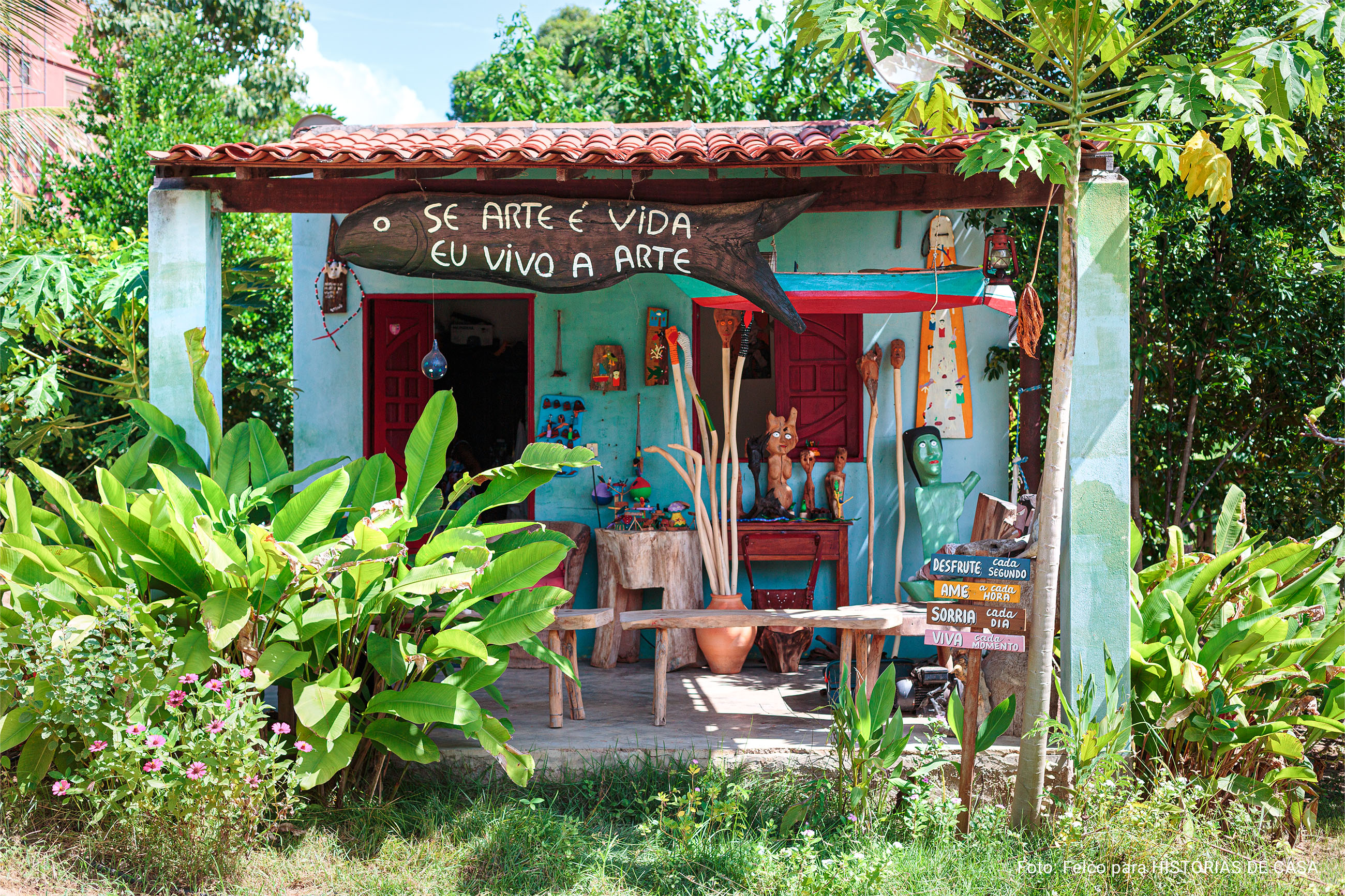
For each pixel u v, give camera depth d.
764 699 5.72
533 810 4.25
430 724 4.90
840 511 6.82
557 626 4.93
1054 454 3.99
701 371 9.41
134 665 3.88
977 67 7.39
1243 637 4.31
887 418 7.04
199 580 4.16
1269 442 7.77
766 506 6.80
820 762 4.62
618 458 7.12
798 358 7.12
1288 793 4.37
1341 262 6.61
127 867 3.71
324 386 7.16
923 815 4.04
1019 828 4.14
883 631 4.96
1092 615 4.52
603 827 4.23
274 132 16.45
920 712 5.32
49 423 7.50
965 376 6.99
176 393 4.92
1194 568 4.80
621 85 14.40
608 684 6.15
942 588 4.17
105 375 8.82
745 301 5.65
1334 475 7.36
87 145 10.95
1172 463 7.73
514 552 4.32
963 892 3.64
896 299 5.54
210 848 3.71
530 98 14.98
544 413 7.10
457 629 4.05
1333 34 3.32
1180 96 3.41
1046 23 3.78
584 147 5.02
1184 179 3.59
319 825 4.15
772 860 3.71
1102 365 4.57
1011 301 5.82
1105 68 3.77
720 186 4.83
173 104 11.84
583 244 4.78
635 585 6.56
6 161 8.17
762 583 6.98
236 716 3.82
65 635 3.85
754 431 9.47
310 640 4.24
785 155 4.62
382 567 4.03
